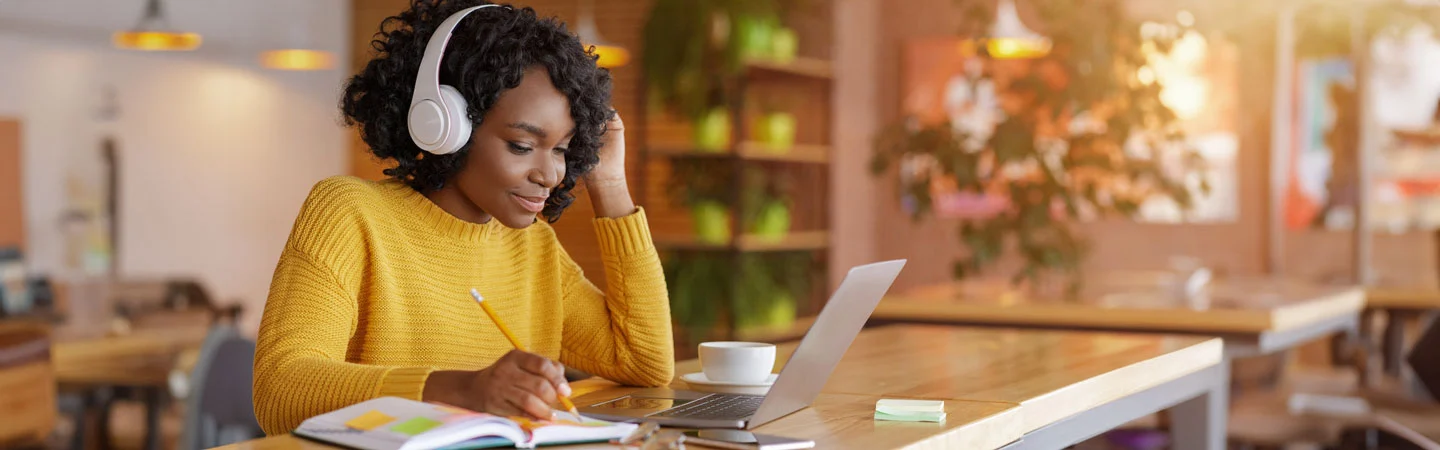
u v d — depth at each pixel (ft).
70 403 14.66
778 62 18.29
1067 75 13.48
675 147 18.08
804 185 20.17
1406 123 18.66
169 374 13.50
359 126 5.35
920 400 5.02
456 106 4.88
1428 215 18.65
